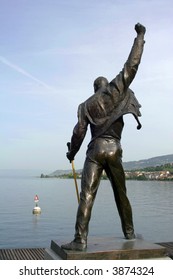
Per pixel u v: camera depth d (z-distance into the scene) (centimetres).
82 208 589
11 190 9588
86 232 578
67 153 679
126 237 654
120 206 650
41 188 11212
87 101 645
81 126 639
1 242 2412
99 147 620
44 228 2955
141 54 632
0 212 4022
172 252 920
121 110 633
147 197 6278
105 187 10869
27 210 4244
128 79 630
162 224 3155
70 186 13338
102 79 668
